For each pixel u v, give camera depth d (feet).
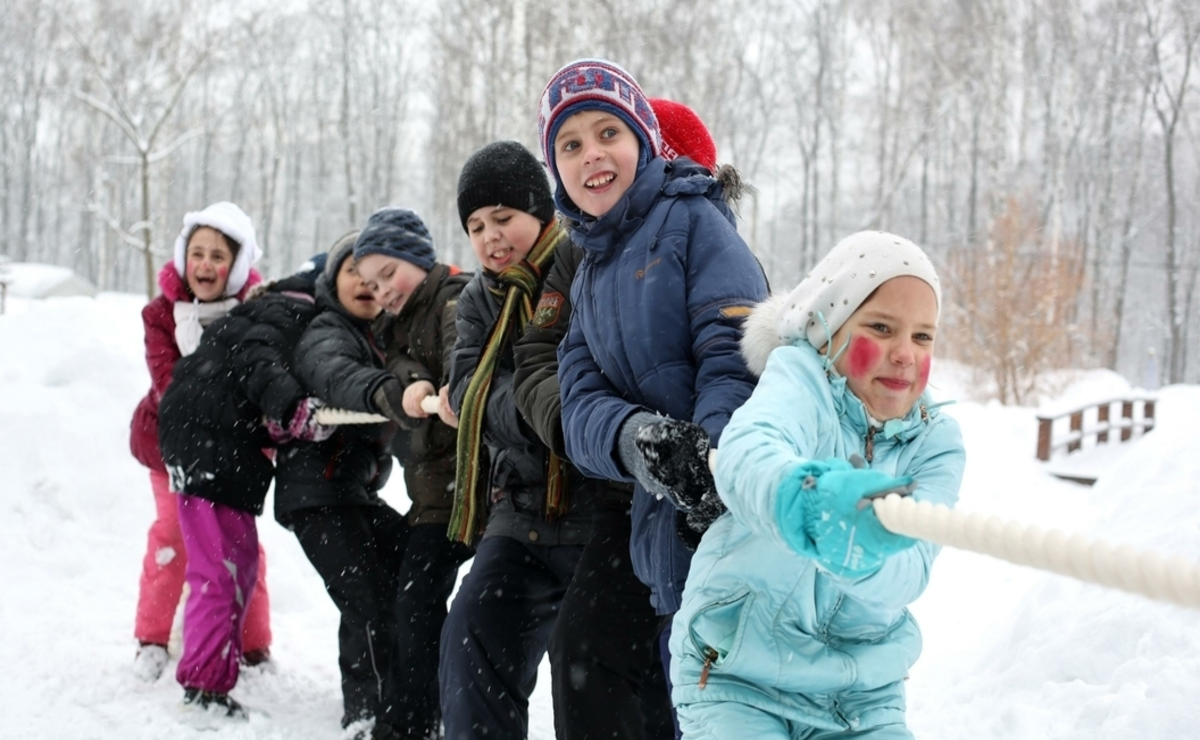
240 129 167.53
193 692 15.12
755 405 7.06
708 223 9.48
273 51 163.02
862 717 7.70
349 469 15.31
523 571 12.23
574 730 10.30
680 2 112.27
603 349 9.55
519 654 12.07
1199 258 161.58
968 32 129.39
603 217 9.62
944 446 7.66
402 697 13.74
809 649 7.59
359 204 156.35
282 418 14.90
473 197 12.47
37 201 202.08
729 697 7.63
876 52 142.92
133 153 174.09
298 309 15.94
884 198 132.77
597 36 81.41
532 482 12.28
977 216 141.79
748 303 9.12
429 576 13.89
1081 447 47.03
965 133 142.41
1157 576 4.49
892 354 7.33
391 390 14.10
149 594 16.81
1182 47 138.00
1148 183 162.50
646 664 10.57
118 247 196.03
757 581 7.56
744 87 150.51
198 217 17.20
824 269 7.62
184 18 114.32
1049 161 132.16
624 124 9.82
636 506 9.55
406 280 14.80
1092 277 137.69
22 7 177.99
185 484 15.25
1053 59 133.80
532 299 12.21
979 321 71.15
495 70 103.24
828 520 5.73
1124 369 176.55
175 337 17.46
